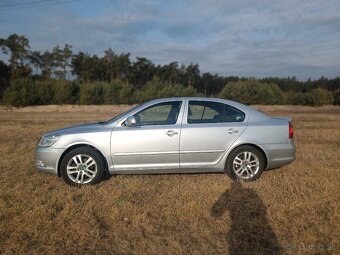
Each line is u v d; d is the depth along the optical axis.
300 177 6.00
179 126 5.76
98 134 5.65
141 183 5.73
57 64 78.00
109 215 4.38
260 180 5.88
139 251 3.51
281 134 5.95
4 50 72.31
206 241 3.70
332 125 17.16
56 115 28.86
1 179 5.99
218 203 4.76
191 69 95.31
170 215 4.35
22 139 11.10
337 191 5.15
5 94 45.22
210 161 5.86
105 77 84.06
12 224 4.05
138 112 5.84
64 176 5.65
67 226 4.06
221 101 6.06
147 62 89.25
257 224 4.07
